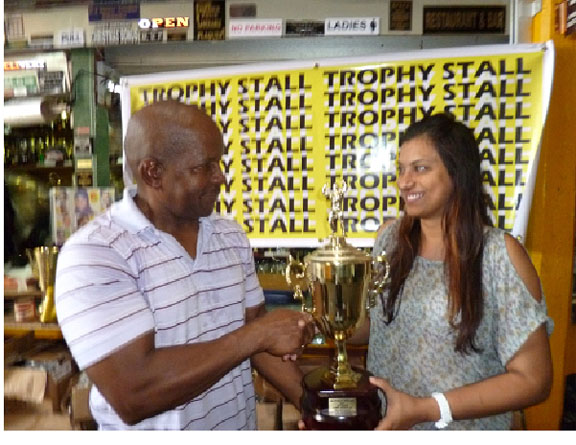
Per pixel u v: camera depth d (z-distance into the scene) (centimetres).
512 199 153
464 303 94
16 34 206
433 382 97
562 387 169
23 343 202
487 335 96
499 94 152
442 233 100
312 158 167
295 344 91
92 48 211
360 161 164
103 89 219
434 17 192
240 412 103
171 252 91
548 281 168
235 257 103
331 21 193
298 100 167
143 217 91
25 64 211
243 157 171
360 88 162
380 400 96
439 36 195
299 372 111
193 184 92
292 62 166
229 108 171
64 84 212
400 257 104
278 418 162
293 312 97
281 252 197
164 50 214
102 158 221
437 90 156
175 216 95
